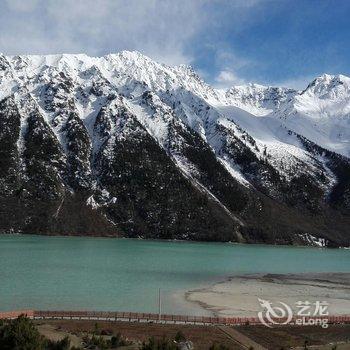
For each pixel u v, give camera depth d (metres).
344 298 87.62
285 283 103.56
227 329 60.25
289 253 197.88
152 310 70.25
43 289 82.00
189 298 80.56
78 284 88.31
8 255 130.62
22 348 39.81
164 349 44.19
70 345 43.84
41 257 128.75
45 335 47.16
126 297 78.62
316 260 169.00
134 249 170.50
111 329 56.53
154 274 106.94
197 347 50.78
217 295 84.56
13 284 85.38
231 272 119.12
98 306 71.19
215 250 188.25
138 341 50.50
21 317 43.34
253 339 55.97
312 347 52.47
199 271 117.19
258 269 129.62
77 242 188.88
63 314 62.50
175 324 61.62
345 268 143.75
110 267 115.00
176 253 162.88
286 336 57.78
